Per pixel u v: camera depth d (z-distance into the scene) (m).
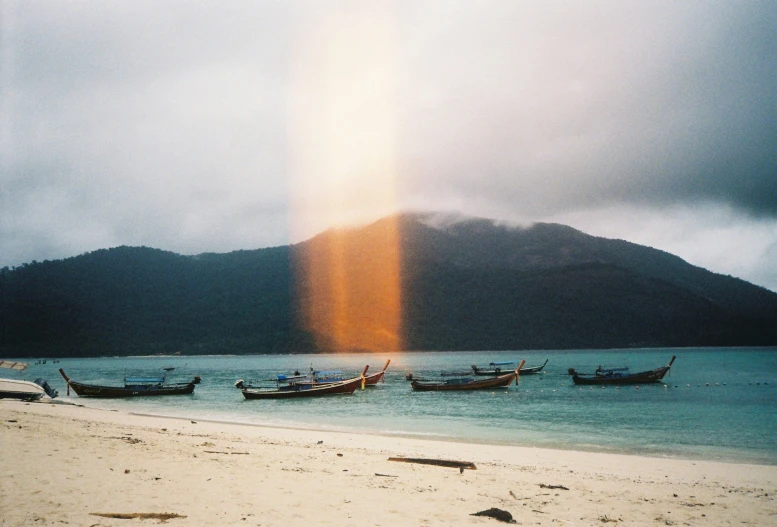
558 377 92.62
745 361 154.38
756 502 14.23
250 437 24.67
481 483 15.09
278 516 11.05
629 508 13.19
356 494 13.07
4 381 44.28
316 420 38.34
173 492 12.44
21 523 9.87
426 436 29.97
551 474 17.56
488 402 52.50
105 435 21.25
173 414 42.34
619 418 39.81
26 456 15.54
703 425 36.06
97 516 10.44
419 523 11.01
